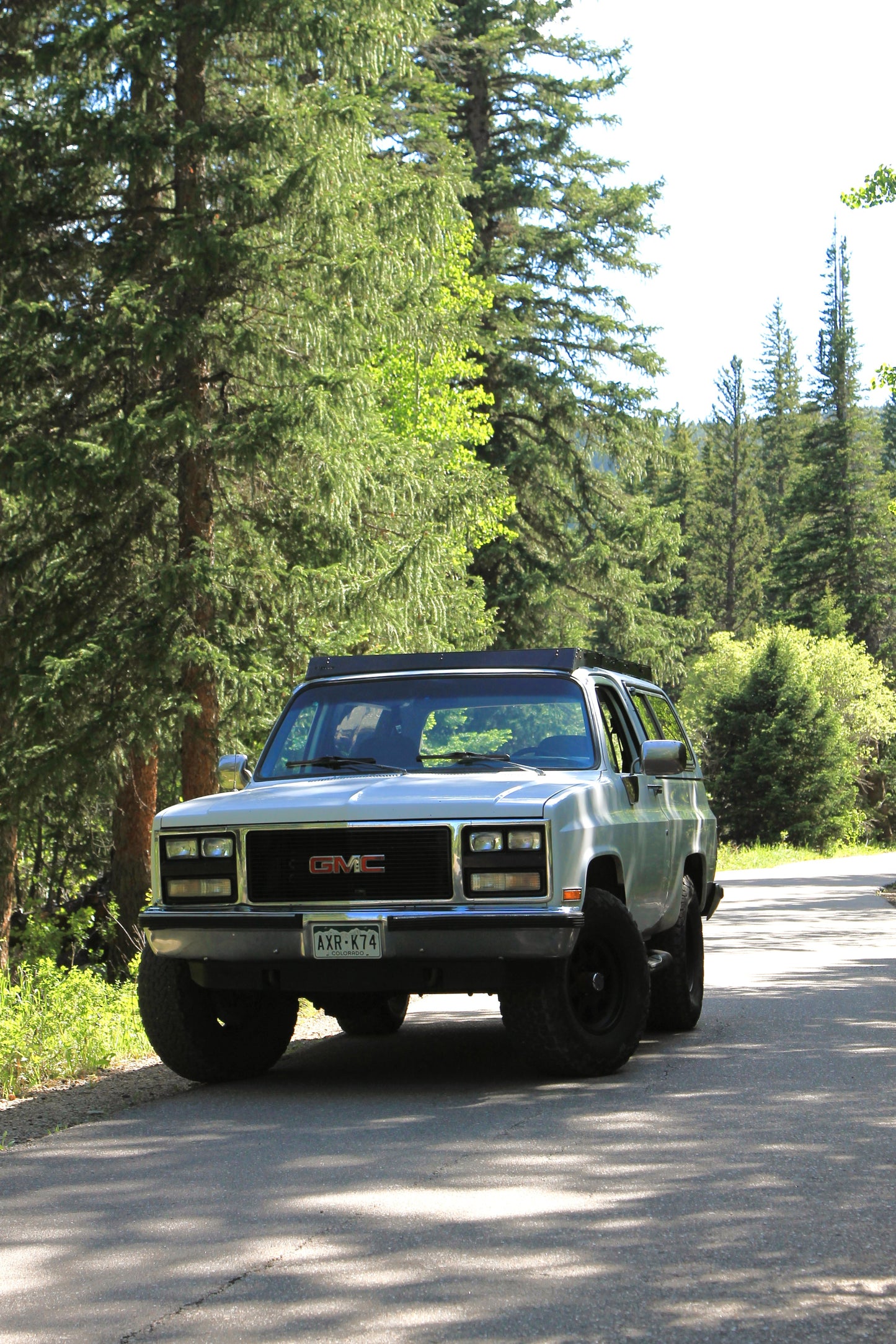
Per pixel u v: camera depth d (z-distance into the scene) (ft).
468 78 142.92
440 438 95.14
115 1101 24.63
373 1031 32.30
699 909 33.40
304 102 60.59
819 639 242.58
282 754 28.78
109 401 63.00
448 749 27.76
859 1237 15.35
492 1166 18.61
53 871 84.02
